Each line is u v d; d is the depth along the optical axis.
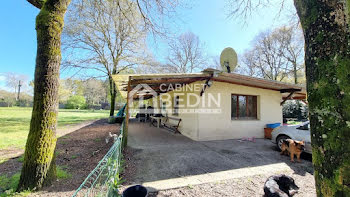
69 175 3.18
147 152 4.81
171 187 2.80
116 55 12.83
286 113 12.47
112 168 2.39
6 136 7.22
